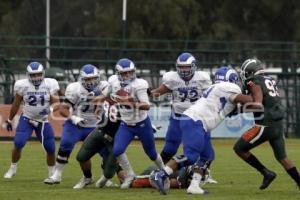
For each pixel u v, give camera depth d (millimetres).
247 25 113688
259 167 31000
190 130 29812
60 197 29016
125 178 32406
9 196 29344
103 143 31984
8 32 113500
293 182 35219
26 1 115250
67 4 116938
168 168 29812
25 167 42156
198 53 81688
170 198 28562
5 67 74250
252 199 28688
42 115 36188
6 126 37281
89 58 85625
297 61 78000
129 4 107062
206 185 33969
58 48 77750
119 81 31672
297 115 76688
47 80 36281
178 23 108062
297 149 59469
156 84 79000
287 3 111688
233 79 30828
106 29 109688
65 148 33938
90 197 28969
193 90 34031
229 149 58125
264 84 29984
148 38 108062
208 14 112875
